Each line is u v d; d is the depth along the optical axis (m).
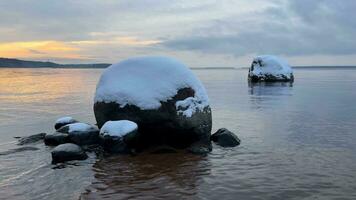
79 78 90.75
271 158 12.21
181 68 14.27
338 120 19.83
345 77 85.62
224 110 24.61
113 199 8.84
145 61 14.35
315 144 14.18
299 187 9.48
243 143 14.42
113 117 13.77
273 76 55.50
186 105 13.63
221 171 10.87
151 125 13.49
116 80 14.15
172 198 8.83
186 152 13.08
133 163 11.77
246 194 9.04
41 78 88.88
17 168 11.34
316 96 33.78
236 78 85.38
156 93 13.54
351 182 9.84
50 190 9.50
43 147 13.81
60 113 24.17
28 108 27.12
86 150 13.16
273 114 22.31
